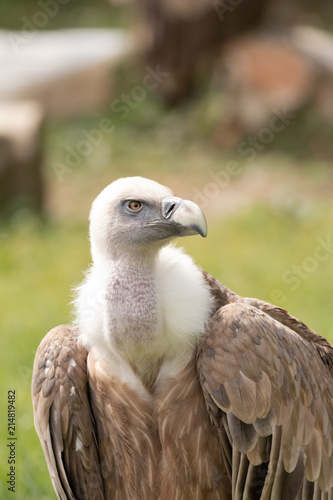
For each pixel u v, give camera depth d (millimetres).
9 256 15797
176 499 6633
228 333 6289
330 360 6906
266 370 6227
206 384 6312
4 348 11477
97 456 6824
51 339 6828
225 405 6262
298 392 6371
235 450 6344
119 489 6836
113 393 6566
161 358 6488
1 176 17781
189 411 6461
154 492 6684
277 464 6320
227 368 6234
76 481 6918
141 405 6555
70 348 6730
